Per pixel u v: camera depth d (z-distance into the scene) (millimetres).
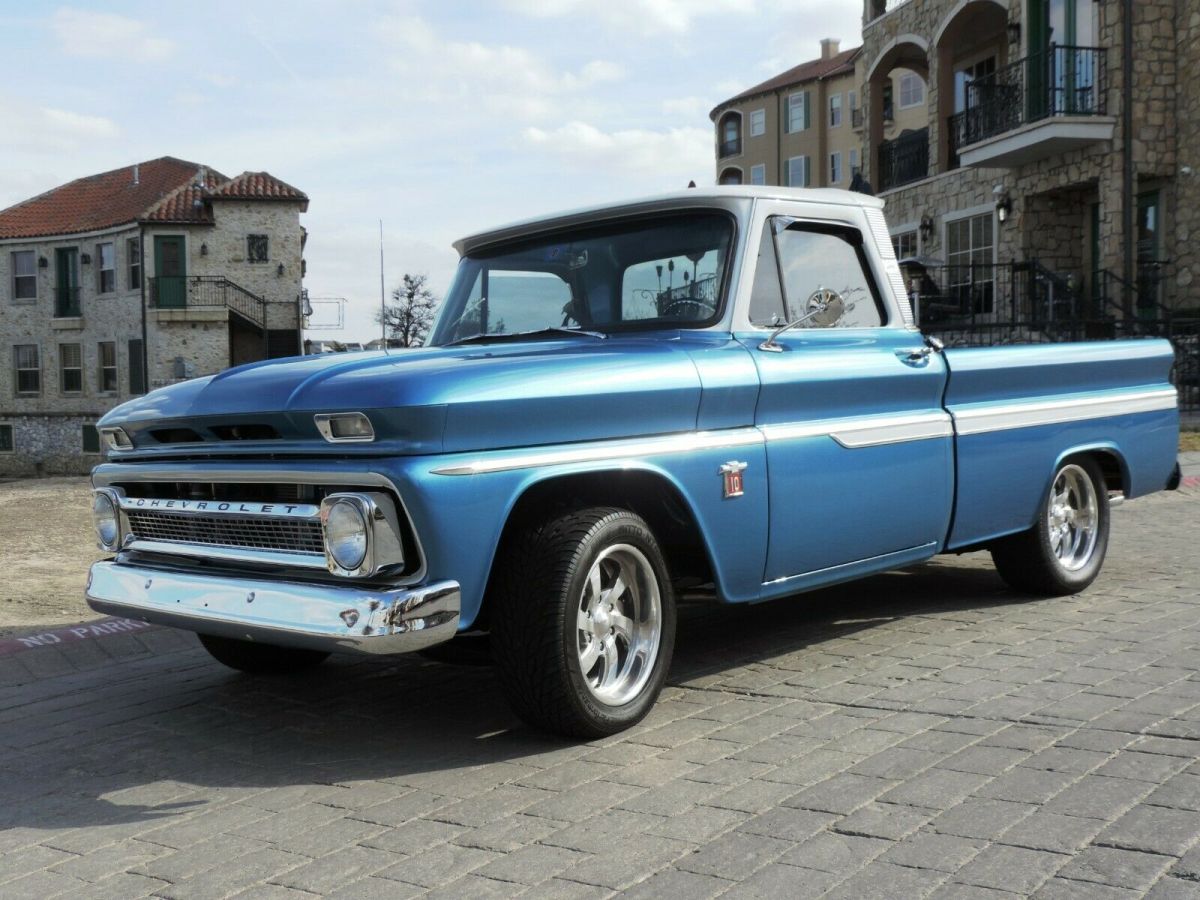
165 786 3736
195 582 3889
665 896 2678
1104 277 18797
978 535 5395
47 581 8305
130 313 41281
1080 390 6008
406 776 3678
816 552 4598
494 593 3773
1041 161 20344
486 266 5211
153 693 5000
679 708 4277
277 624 3564
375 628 3359
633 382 3934
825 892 2652
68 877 3018
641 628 4082
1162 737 3631
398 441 3467
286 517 3668
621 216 4816
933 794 3236
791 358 4527
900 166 26156
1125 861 2740
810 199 4895
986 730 3799
